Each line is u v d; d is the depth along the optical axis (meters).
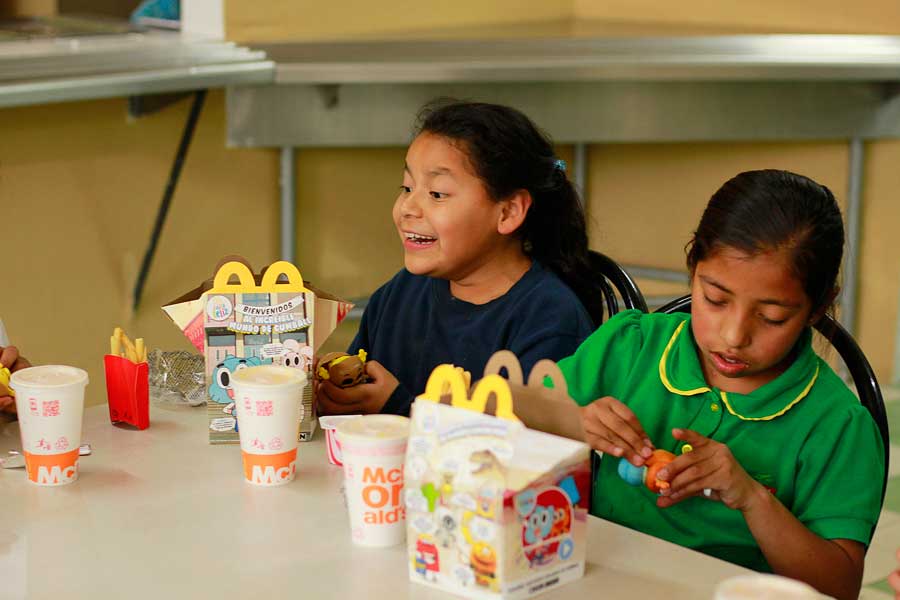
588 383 1.35
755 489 1.10
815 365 1.24
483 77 2.80
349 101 3.00
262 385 1.12
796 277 1.11
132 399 1.30
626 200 3.50
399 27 3.30
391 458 0.99
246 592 0.92
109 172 2.87
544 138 1.57
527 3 3.58
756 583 0.70
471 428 0.92
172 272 3.04
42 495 1.12
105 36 2.82
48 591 0.92
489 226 1.50
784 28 3.39
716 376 1.28
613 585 0.95
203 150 3.01
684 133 3.17
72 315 2.88
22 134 2.69
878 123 3.25
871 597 2.12
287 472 1.15
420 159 1.49
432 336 1.59
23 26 2.96
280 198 3.16
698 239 1.17
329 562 0.98
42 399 1.11
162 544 1.01
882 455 1.23
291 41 3.02
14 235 2.74
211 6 2.97
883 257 3.45
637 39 3.05
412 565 0.94
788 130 3.21
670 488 1.09
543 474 0.90
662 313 1.40
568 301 1.50
